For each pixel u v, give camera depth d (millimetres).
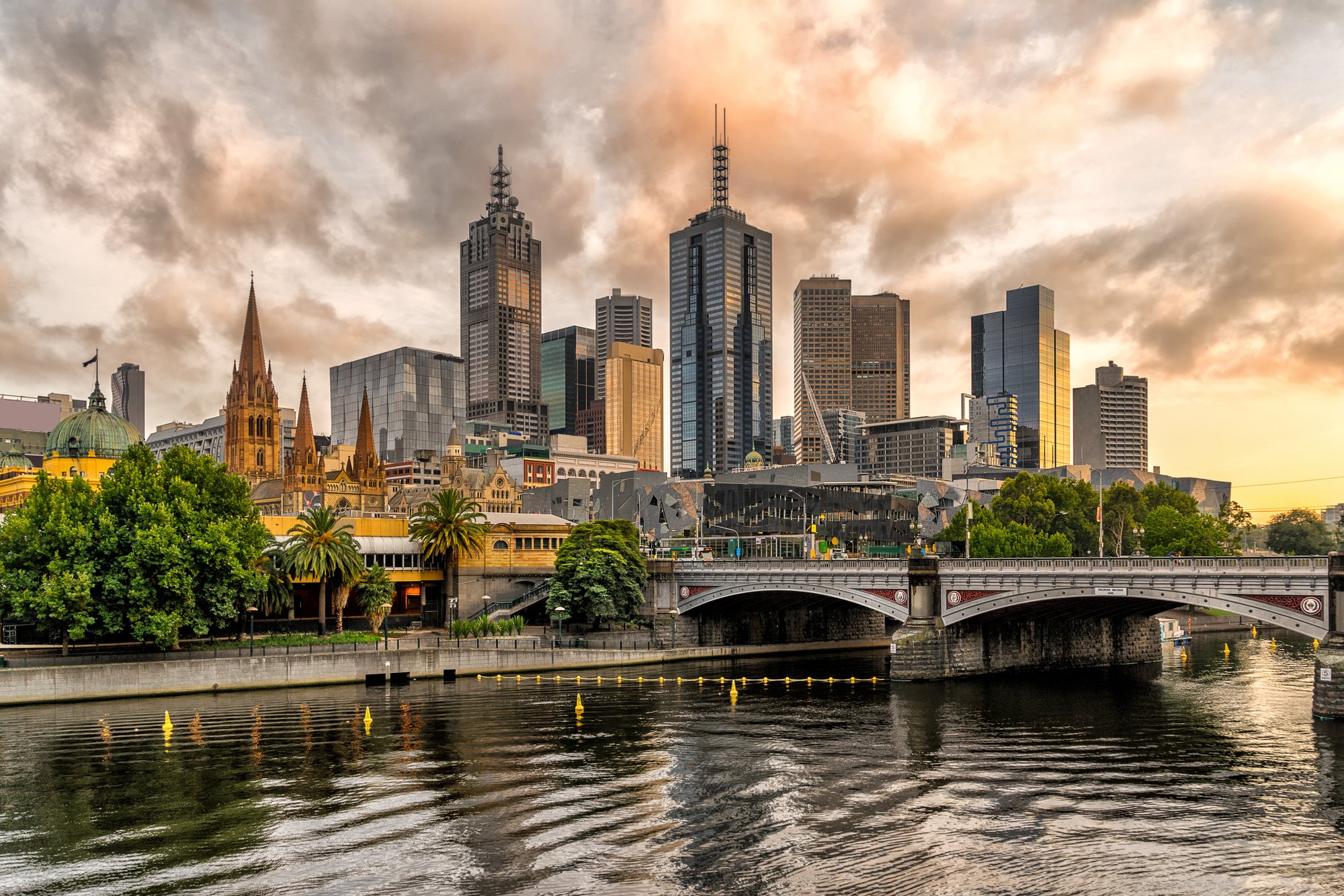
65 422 141500
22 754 68188
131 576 92812
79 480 98500
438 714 84438
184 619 94812
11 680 85875
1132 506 185125
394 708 87375
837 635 152250
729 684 104125
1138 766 66438
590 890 43844
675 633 130875
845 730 78250
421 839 50344
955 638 108375
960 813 55281
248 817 53719
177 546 93125
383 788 59812
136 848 48906
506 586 140375
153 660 93438
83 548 91688
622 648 124312
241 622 115812
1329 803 57375
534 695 95438
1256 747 71875
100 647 97375
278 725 78875
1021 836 51500
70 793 58375
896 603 110312
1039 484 185250
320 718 82250
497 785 60625
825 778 63062
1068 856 48500
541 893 43531
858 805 57094
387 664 103688
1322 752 70125
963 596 105438
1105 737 75750
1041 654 117562
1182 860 47906
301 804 56344
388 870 45969
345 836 50812
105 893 43188
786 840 50688
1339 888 44531
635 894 43438
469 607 138875
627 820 53781
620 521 138375
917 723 81438
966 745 72812
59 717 81875
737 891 43875
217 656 95875
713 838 50875
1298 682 105250
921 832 52094
